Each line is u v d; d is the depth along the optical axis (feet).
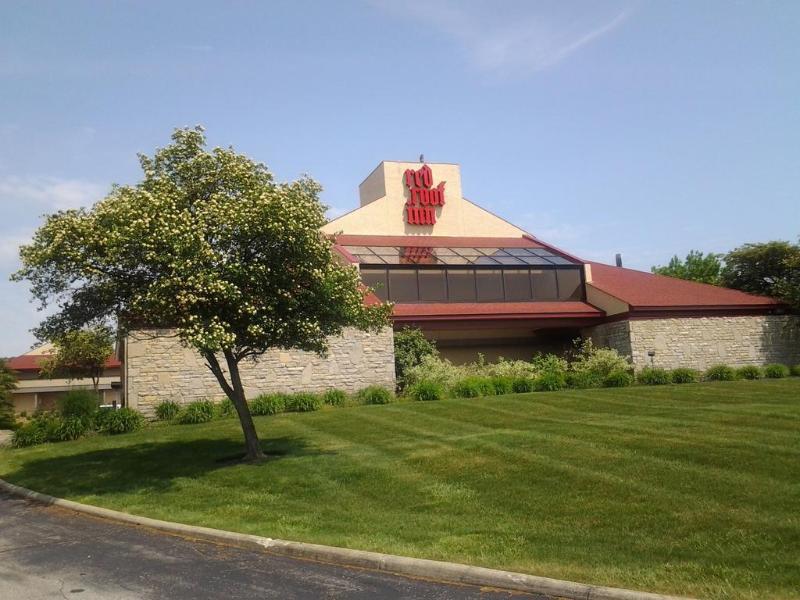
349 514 30.01
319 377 73.77
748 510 26.07
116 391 157.17
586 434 42.73
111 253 36.27
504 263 94.27
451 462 38.09
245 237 38.78
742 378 81.51
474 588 20.92
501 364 82.38
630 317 86.79
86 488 39.52
